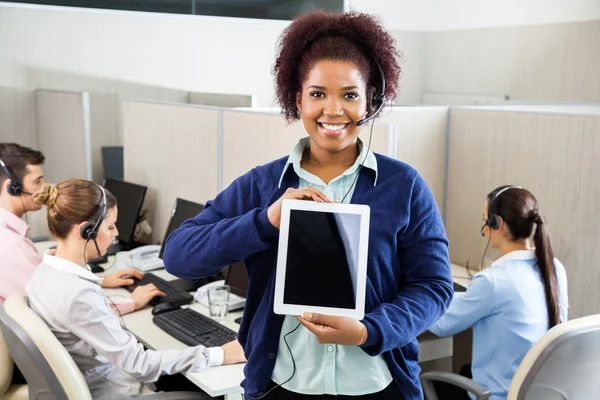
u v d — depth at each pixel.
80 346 1.92
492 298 2.05
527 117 2.65
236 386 1.86
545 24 4.77
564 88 4.67
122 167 4.10
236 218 1.04
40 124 3.88
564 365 1.49
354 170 1.06
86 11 3.28
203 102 4.07
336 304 0.98
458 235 2.96
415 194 1.04
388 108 2.74
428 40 5.70
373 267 1.02
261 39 4.69
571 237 2.55
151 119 3.23
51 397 1.80
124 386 2.01
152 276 2.77
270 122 2.54
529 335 2.04
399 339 0.98
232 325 2.30
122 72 4.20
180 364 1.93
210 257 1.03
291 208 1.00
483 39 5.25
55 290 1.89
